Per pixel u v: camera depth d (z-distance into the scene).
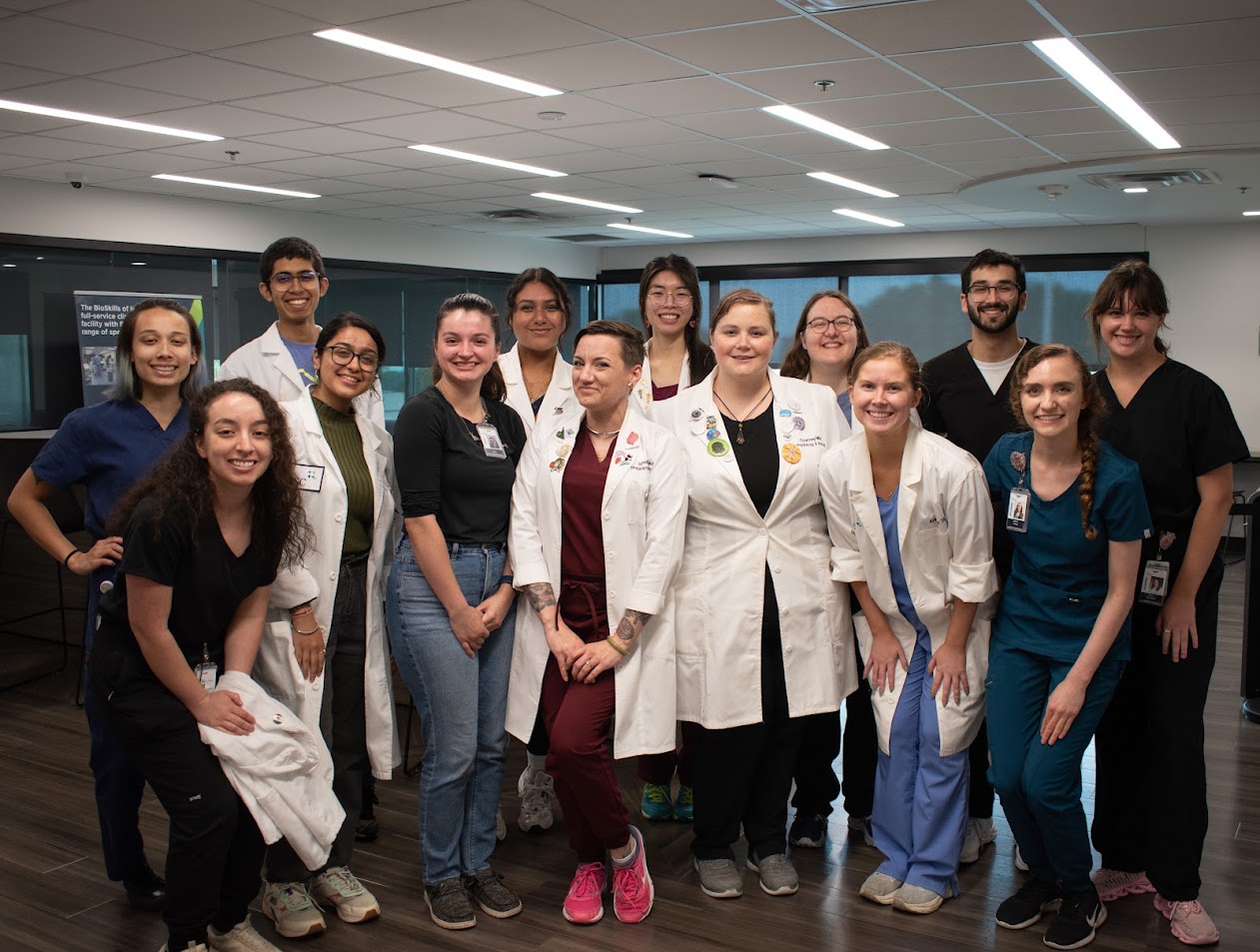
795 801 3.07
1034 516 2.48
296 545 2.41
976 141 6.81
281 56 4.89
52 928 2.56
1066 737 2.43
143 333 2.62
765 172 8.02
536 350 3.13
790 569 2.71
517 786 3.50
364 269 11.15
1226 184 8.02
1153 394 2.53
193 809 2.18
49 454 2.68
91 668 2.24
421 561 2.53
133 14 4.25
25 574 4.82
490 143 6.93
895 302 12.27
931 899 2.63
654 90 5.50
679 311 3.38
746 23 4.36
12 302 8.22
